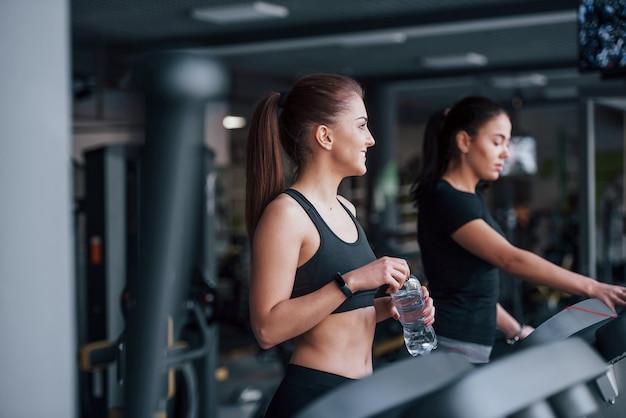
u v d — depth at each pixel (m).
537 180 16.33
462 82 10.58
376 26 6.29
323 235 1.86
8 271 1.64
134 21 6.21
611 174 15.88
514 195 16.34
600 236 10.40
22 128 1.65
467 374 1.22
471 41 7.81
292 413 1.88
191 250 2.00
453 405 1.19
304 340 1.91
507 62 9.39
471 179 2.59
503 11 5.80
